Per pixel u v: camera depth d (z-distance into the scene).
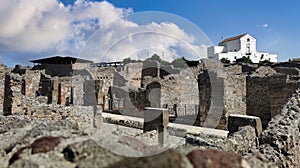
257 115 19.78
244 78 20.11
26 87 27.03
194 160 3.54
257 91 19.80
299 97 10.70
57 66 40.72
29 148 4.62
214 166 3.52
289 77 19.28
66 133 5.64
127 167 3.39
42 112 11.96
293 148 8.56
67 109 12.72
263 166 4.21
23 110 11.88
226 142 8.81
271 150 8.06
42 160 4.18
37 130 5.95
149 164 3.31
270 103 18.27
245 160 3.94
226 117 17.34
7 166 4.49
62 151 4.43
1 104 16.38
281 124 9.06
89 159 3.94
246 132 9.99
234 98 19.05
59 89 23.91
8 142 6.11
